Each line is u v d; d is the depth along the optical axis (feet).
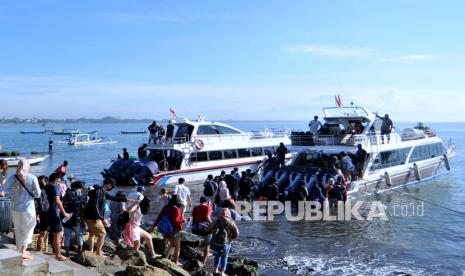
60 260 35.40
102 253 40.55
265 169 87.20
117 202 45.73
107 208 64.39
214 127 110.22
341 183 74.95
